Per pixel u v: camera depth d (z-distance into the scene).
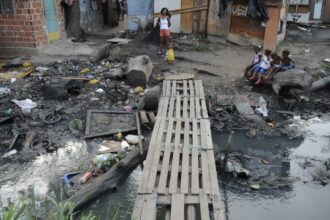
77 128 7.84
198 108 8.16
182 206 4.90
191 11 14.80
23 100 8.81
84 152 7.09
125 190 6.19
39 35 12.17
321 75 11.12
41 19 12.24
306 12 19.91
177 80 9.96
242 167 6.85
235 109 8.90
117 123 8.02
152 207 4.88
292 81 9.38
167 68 11.34
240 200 6.04
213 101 9.16
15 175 6.45
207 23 14.63
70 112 8.46
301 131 8.21
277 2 12.91
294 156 7.33
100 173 6.46
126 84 9.96
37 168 6.63
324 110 9.25
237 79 10.61
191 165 5.90
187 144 6.57
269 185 6.41
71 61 11.45
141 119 7.95
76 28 15.01
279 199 6.09
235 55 12.94
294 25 19.50
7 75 10.29
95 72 10.70
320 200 6.09
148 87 9.88
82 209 5.68
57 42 13.18
